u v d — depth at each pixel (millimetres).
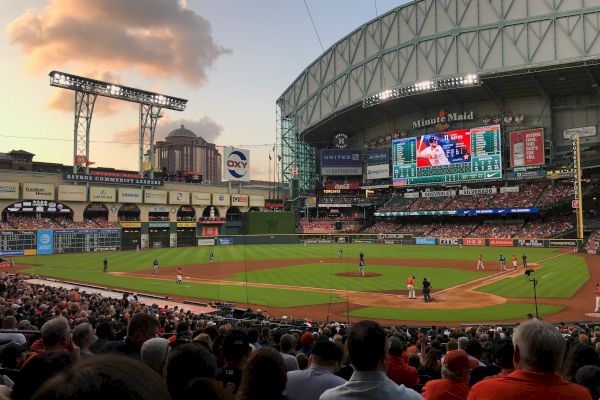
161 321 17922
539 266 51438
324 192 116188
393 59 100438
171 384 3230
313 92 117375
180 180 108125
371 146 116562
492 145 91000
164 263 60688
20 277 44438
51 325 5816
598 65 77562
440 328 21922
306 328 19359
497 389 3213
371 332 3830
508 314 27953
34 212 84438
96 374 1395
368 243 100688
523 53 85375
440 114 100812
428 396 5449
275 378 3609
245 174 111062
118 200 90188
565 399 3076
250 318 24109
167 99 94438
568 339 12781
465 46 91000
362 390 3729
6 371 6223
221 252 78250
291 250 81750
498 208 89500
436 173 97938
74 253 79500
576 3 81062
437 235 95000
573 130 88875
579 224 73938
